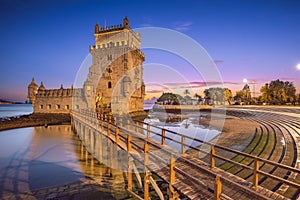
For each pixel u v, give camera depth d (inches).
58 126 1536.7
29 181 462.6
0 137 1059.9
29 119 1763.0
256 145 439.8
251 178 259.1
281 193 211.9
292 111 1064.2
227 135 609.0
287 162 302.7
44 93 2018.9
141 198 349.1
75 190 410.6
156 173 269.0
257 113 1195.9
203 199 198.1
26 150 770.2
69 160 625.3
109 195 382.3
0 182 458.3
